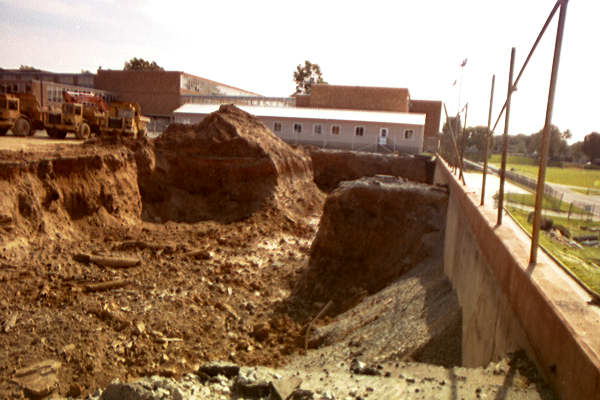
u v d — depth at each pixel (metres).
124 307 15.76
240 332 16.00
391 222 21.16
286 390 7.18
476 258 11.28
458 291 13.56
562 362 5.14
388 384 7.36
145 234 25.27
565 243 8.48
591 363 4.29
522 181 16.11
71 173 23.86
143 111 63.66
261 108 54.34
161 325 15.02
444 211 20.70
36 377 11.30
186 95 62.69
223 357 14.17
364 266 20.56
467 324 11.22
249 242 25.91
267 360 13.90
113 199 25.84
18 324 13.45
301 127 49.88
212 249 23.92
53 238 20.72
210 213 32.00
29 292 15.54
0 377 11.15
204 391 7.71
